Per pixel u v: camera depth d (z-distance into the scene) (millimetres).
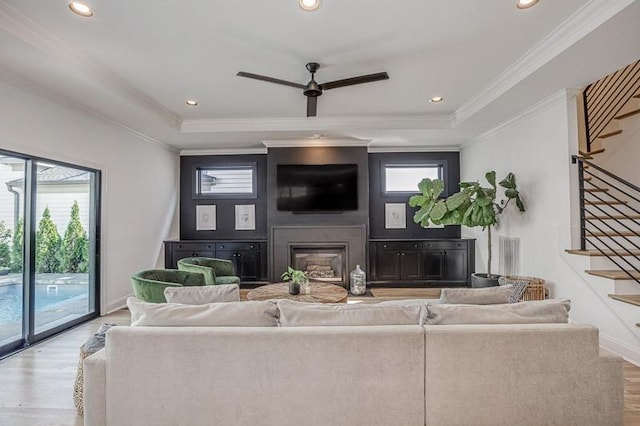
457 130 5090
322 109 4586
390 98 4168
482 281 4398
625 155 4008
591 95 4324
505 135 4715
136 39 2736
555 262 3768
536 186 4074
